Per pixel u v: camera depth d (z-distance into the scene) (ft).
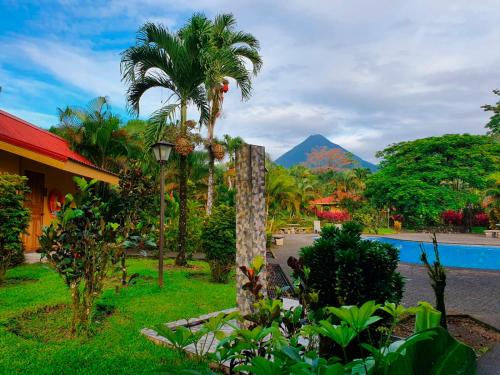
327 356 11.18
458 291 28.43
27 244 37.91
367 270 13.35
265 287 15.79
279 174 80.43
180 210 36.35
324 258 13.64
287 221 114.42
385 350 5.80
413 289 28.86
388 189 128.77
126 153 59.16
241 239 15.93
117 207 25.70
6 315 16.60
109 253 15.83
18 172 36.68
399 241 82.64
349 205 141.69
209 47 35.29
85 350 13.15
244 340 6.81
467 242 72.95
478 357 13.75
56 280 25.00
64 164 34.94
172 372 5.67
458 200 120.37
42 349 13.07
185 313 18.56
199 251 47.50
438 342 5.54
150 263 36.04
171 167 59.26
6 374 10.96
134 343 14.08
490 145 123.44
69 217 14.42
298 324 8.48
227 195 61.67
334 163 259.80
